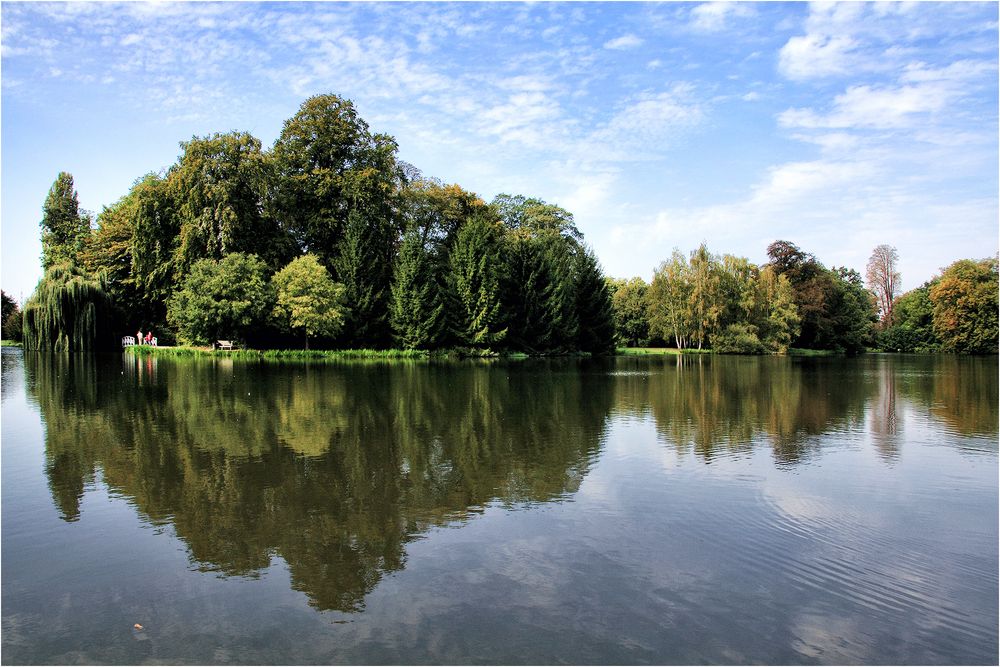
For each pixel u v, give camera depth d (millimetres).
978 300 69500
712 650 5199
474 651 5152
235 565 6938
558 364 44688
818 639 5395
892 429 15961
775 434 15062
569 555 7223
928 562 7078
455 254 52781
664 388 26359
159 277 47781
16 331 74188
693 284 67625
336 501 9297
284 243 50094
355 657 5062
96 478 10438
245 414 17203
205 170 45281
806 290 79562
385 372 33125
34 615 5789
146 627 5562
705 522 8414
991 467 11648
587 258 62906
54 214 73750
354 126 52719
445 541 7668
